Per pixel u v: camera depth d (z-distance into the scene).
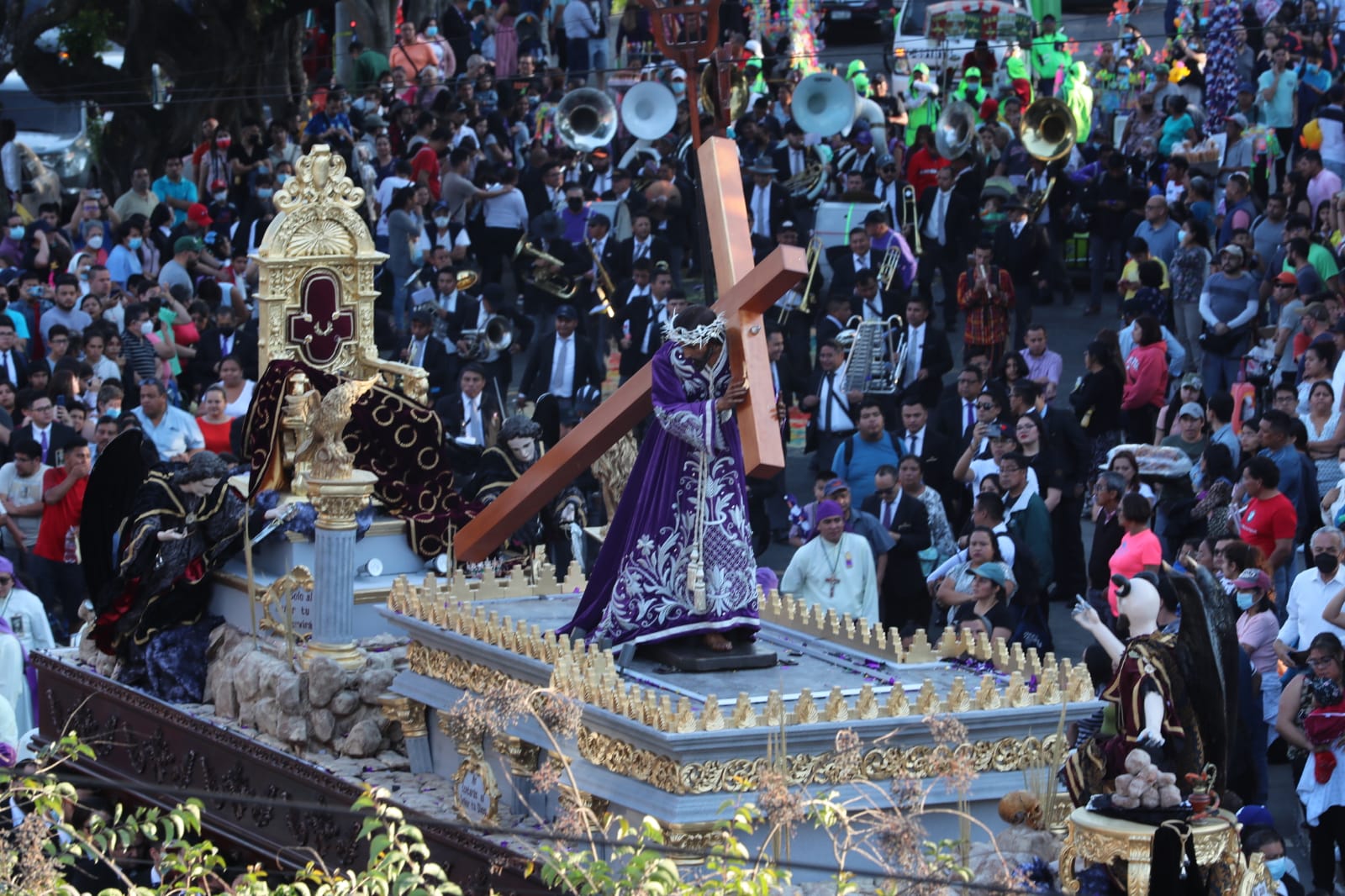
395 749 17.53
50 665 21.09
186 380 36.00
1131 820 12.27
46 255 42.03
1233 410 27.77
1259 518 23.08
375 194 47.03
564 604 17.94
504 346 35.38
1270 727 21.27
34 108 54.84
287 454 19.69
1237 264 33.66
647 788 13.66
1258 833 15.81
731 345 14.90
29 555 28.00
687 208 43.97
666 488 15.45
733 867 12.02
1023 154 46.16
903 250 38.88
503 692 14.23
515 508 16.70
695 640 15.58
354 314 21.22
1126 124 53.72
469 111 53.00
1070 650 25.34
